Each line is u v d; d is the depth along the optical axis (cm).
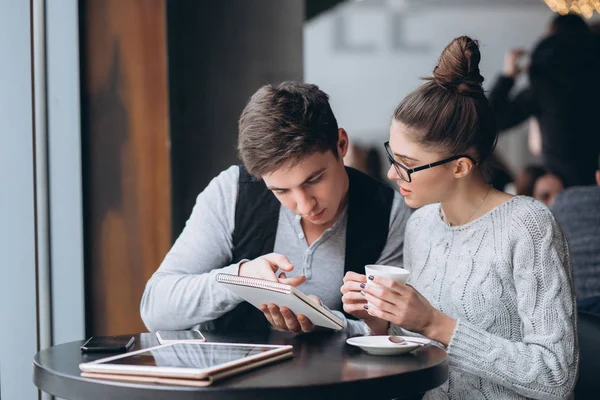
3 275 232
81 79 274
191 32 351
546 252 164
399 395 137
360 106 646
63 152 259
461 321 160
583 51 498
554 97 502
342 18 643
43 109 249
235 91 353
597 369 203
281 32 356
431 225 187
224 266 205
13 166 233
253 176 200
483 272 170
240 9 354
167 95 279
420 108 168
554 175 505
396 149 172
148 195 279
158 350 152
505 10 620
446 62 171
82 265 264
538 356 158
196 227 204
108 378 134
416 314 157
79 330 262
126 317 277
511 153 510
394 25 644
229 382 131
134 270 277
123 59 277
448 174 172
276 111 174
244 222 201
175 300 188
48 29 254
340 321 172
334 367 143
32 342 236
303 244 201
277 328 178
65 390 136
